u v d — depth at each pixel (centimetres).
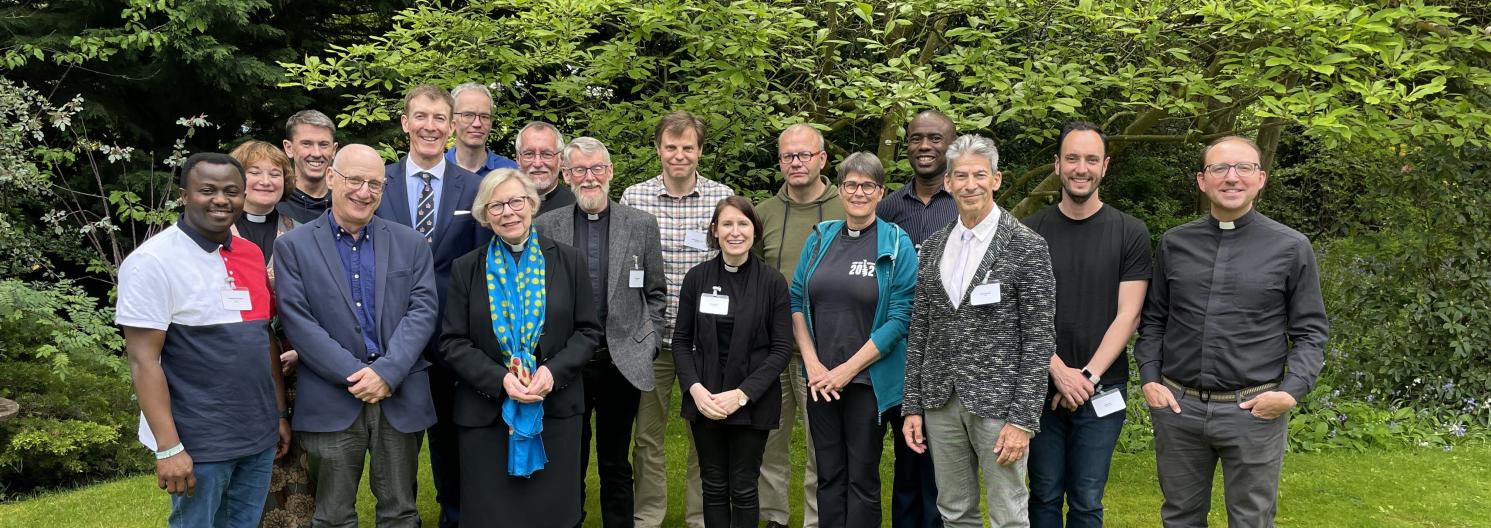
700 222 346
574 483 292
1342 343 617
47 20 626
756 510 300
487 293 280
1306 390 247
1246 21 398
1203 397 257
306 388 262
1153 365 270
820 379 293
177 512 240
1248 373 251
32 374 480
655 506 350
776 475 358
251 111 705
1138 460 472
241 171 238
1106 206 282
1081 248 278
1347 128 381
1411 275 596
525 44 486
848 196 296
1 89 554
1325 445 502
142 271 224
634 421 351
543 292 282
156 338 227
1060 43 480
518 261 285
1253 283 251
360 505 389
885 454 476
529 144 338
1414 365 582
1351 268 626
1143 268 274
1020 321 258
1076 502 281
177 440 232
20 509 404
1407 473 452
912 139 343
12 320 486
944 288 268
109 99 663
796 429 532
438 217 316
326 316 262
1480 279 573
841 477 299
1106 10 436
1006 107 446
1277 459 256
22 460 441
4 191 578
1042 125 573
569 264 291
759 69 427
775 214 350
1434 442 516
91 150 643
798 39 454
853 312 294
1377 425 522
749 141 493
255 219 305
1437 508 398
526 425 274
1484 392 573
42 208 652
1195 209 1035
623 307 314
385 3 717
